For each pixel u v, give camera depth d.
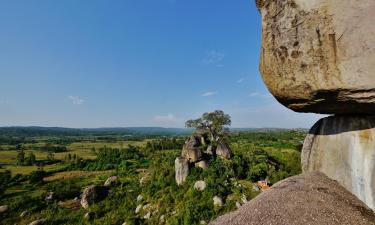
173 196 46.25
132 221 41.28
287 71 7.22
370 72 5.73
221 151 57.66
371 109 6.62
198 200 41.50
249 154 62.66
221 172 49.31
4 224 50.09
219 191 42.00
